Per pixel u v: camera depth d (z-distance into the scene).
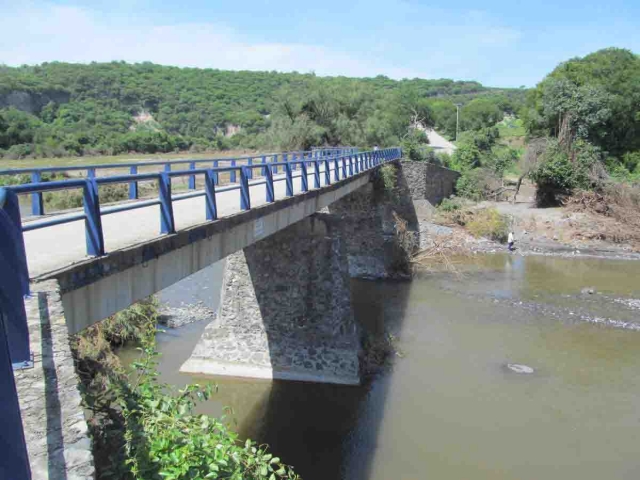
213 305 23.30
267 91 127.31
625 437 13.78
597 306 24.61
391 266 30.36
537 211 43.00
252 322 17.11
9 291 3.93
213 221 9.66
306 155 37.31
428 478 12.05
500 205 45.75
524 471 12.35
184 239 8.63
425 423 14.35
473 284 28.48
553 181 43.25
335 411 14.93
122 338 17.80
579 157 43.50
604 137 49.97
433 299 25.75
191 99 114.12
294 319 16.86
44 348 4.29
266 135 51.19
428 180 43.41
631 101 49.72
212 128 98.75
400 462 12.65
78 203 25.39
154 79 123.25
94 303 6.64
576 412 15.00
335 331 16.69
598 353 19.14
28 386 3.78
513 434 13.88
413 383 16.66
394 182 34.16
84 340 13.38
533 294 26.56
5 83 90.00
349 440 13.54
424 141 62.12
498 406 15.29
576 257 34.31
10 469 2.73
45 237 8.33
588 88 48.38
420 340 20.27
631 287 27.81
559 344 19.94
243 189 11.20
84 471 3.10
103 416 6.23
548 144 45.19
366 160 27.69
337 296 16.64
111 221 9.90
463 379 16.95
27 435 3.32
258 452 6.37
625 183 41.31
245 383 16.56
